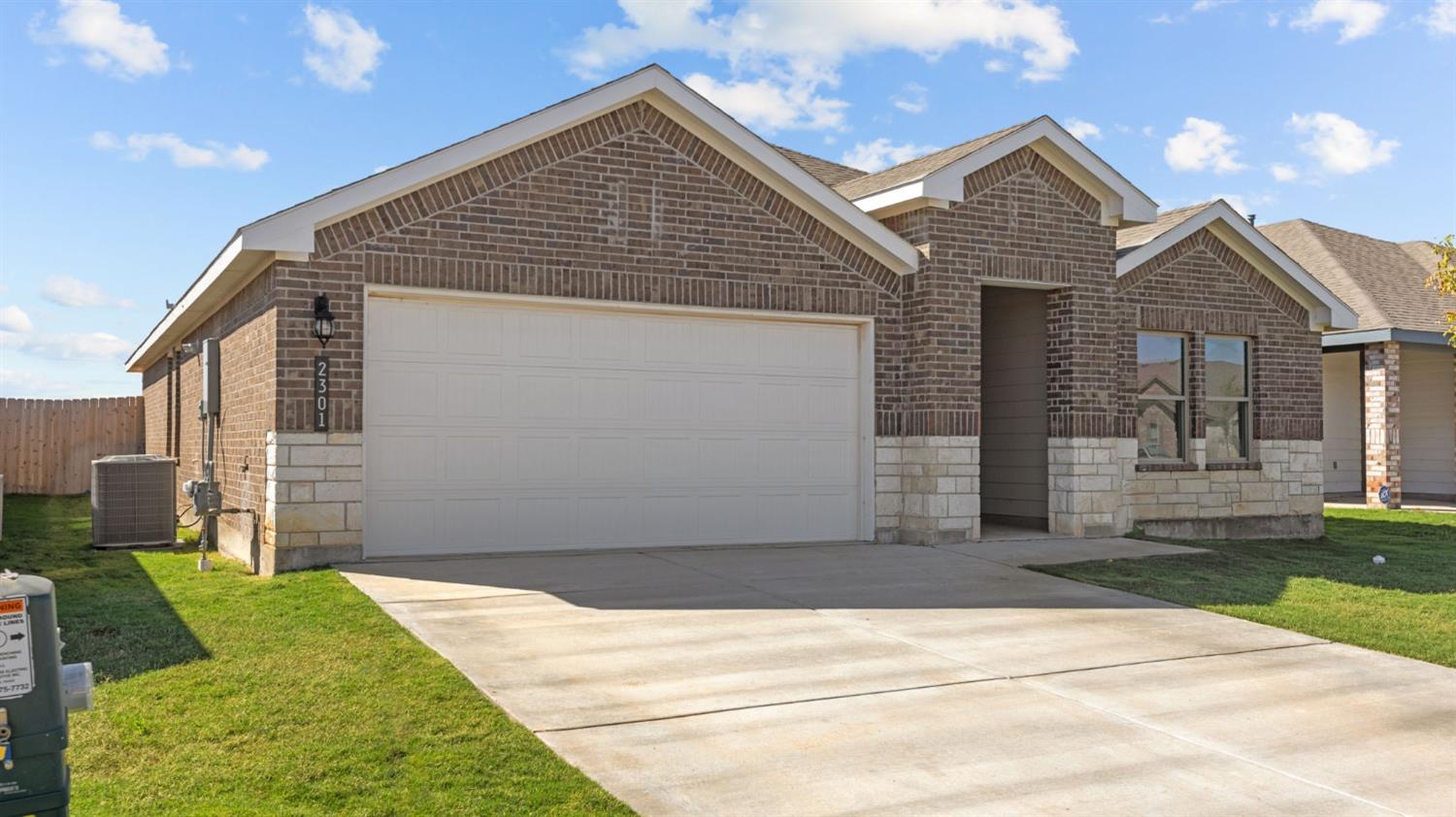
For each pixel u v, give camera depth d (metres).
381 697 6.50
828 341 13.67
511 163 11.72
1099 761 5.87
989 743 6.09
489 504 11.80
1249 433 17.23
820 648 8.04
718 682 7.09
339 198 10.77
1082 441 14.60
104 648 7.65
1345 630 9.08
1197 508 16.47
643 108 12.40
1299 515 17.42
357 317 11.02
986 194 13.96
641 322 12.58
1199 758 5.96
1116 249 16.42
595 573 10.74
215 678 6.88
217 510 12.34
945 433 13.59
